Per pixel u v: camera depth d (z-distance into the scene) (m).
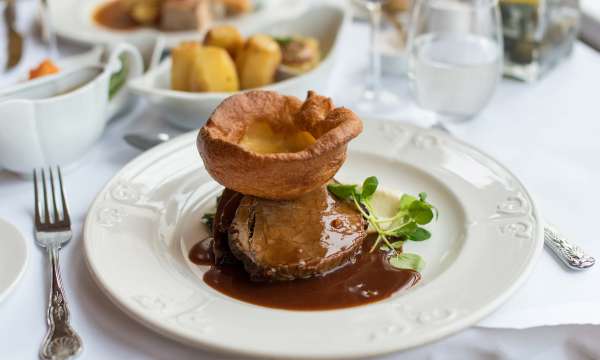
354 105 0.86
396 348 0.50
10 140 0.69
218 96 0.76
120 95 0.82
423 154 0.72
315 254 0.58
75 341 0.52
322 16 0.97
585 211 0.67
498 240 0.60
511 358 0.55
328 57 0.84
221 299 0.55
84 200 0.69
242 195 0.62
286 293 0.57
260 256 0.58
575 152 0.76
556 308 0.56
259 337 0.51
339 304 0.56
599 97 0.86
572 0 0.90
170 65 0.85
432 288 0.56
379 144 0.74
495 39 0.79
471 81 0.77
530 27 0.87
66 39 1.01
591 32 1.11
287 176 0.57
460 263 0.58
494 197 0.65
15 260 0.58
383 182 0.70
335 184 0.64
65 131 0.71
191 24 1.06
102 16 1.10
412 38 0.81
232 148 0.56
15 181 0.73
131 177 0.68
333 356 0.49
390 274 0.59
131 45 0.85
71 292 0.57
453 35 0.79
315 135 0.61
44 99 0.69
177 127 0.82
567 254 0.60
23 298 0.57
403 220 0.63
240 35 0.85
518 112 0.84
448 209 0.66
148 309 0.53
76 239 0.63
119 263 0.58
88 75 0.76
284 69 0.84
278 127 0.62
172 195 0.67
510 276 0.56
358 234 0.60
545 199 0.68
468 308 0.53
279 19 0.97
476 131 0.80
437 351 0.54
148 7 1.07
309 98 0.62
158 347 0.53
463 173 0.69
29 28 1.06
